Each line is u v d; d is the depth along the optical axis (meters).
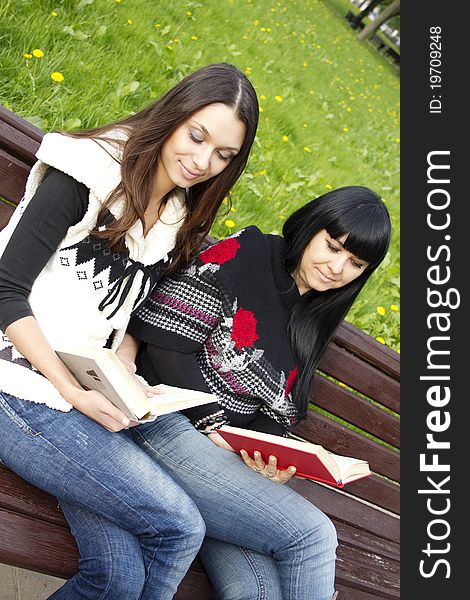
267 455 1.84
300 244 2.06
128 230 1.75
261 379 2.05
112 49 4.19
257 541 1.87
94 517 1.67
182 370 1.96
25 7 3.71
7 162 1.97
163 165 1.78
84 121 3.39
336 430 2.68
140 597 1.68
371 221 1.99
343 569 2.37
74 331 1.74
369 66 11.60
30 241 1.65
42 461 1.62
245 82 1.75
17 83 3.22
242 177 3.90
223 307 1.98
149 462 1.70
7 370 1.64
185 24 5.47
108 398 1.66
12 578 2.32
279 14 8.66
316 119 6.28
